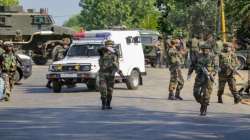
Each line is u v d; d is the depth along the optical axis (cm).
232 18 3028
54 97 2394
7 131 1453
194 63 1939
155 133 1427
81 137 1356
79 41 2762
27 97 2405
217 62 1800
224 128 1530
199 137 1377
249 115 1819
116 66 1934
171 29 7375
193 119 1705
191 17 6881
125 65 2711
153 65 4878
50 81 2727
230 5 2972
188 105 2081
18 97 2408
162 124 1588
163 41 4853
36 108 1984
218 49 2806
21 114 1814
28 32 5041
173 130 1480
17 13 5047
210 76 1784
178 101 2223
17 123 1605
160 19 7662
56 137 1357
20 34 5000
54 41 5059
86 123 1602
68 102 2183
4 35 4997
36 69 4409
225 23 3556
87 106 2042
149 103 2138
